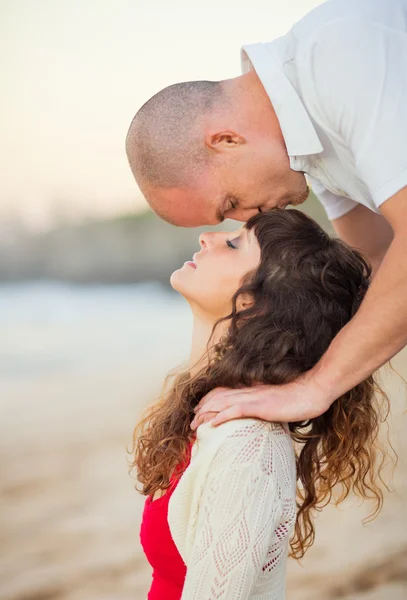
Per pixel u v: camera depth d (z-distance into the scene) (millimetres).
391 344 1431
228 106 1614
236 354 1513
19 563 3178
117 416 5945
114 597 2873
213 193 1653
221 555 1268
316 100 1502
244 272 1547
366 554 3146
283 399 1407
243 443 1340
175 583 1484
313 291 1542
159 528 1478
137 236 18828
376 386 1812
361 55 1430
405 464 4121
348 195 1686
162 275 18438
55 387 7223
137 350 9680
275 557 1345
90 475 4414
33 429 5543
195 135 1606
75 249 18938
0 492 4102
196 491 1348
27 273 18797
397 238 1424
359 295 1612
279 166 1624
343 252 1598
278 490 1332
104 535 3504
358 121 1436
